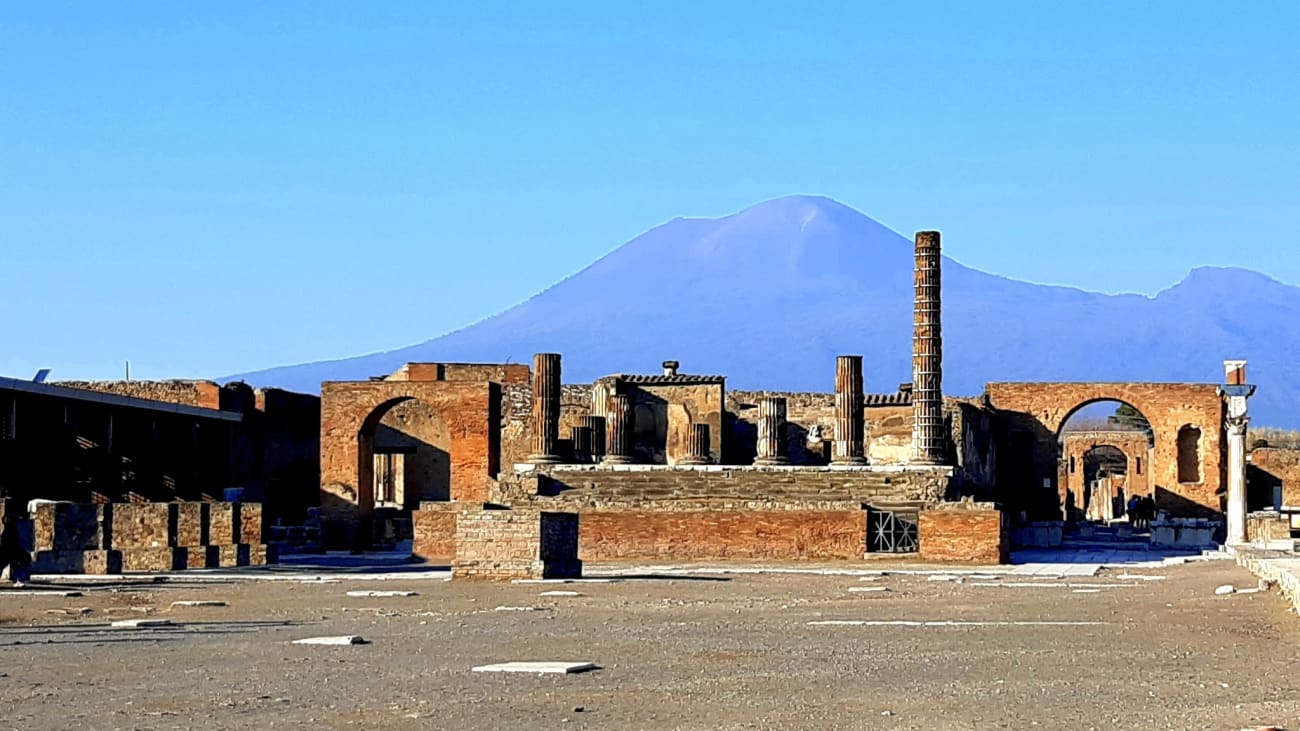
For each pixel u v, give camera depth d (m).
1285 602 43.59
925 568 66.06
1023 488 106.88
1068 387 106.81
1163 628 36.47
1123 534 99.12
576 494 77.56
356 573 62.69
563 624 38.34
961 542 68.69
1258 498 112.06
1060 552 80.94
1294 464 112.06
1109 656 30.39
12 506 54.53
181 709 23.67
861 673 27.62
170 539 63.03
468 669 28.14
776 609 43.41
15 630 37.06
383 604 45.75
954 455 90.00
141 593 50.12
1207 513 105.69
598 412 100.56
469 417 88.94
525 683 26.20
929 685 25.98
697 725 21.92
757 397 105.06
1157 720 22.17
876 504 73.00
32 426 75.12
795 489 77.06
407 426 100.75
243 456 104.00
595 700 24.20
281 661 29.75
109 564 59.25
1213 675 27.23
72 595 48.66
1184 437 106.88
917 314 81.50
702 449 93.00
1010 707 23.47
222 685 26.30
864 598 47.91
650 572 62.25
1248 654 30.64
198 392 103.56
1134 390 106.69
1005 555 69.94
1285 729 21.33
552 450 84.25
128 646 32.97
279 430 108.25
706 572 62.41
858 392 81.69
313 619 40.34
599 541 71.44
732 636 34.88
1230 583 53.06
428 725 22.06
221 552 65.81
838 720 22.33
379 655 30.75
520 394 99.62
